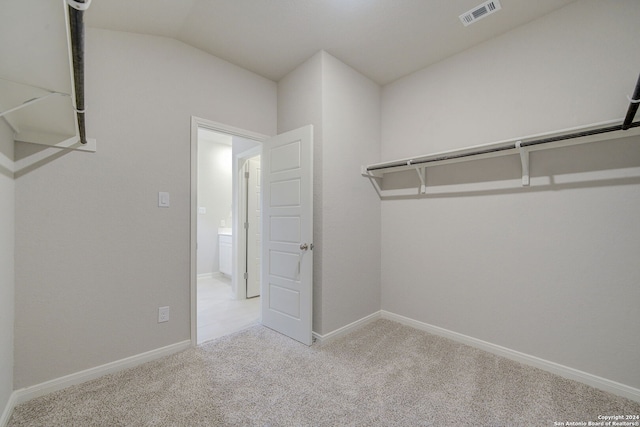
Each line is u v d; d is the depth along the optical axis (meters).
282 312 2.59
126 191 1.98
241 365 2.02
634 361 1.67
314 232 2.47
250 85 2.71
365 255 2.83
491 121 2.26
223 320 2.97
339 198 2.56
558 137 1.79
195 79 2.33
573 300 1.88
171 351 2.17
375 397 1.67
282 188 2.60
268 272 2.75
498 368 2.00
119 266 1.95
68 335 1.76
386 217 2.99
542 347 2.00
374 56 2.50
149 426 1.43
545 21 2.00
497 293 2.21
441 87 2.57
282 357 2.14
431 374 1.91
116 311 1.93
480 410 1.56
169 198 2.17
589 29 1.83
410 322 2.77
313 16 2.00
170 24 2.01
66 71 1.01
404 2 1.87
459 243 2.44
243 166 3.80
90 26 1.86
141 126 2.04
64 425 1.44
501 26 2.12
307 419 1.49
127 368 1.96
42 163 1.68
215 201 5.27
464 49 2.41
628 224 1.71
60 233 1.73
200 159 5.12
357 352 2.22
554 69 1.96
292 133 2.50
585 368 1.83
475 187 2.35
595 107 1.81
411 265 2.77
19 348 1.60
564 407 1.59
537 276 2.03
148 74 2.09
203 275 5.08
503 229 2.19
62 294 1.74
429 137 2.64
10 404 1.51
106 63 1.91
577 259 1.87
